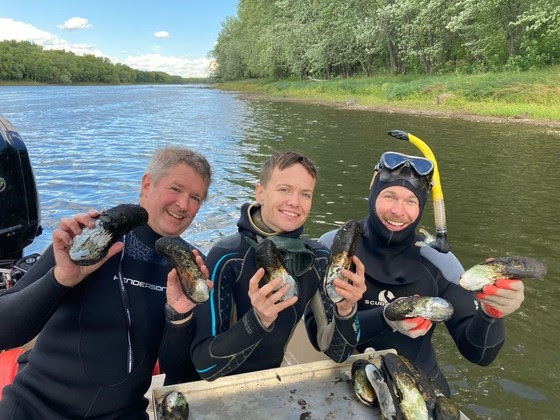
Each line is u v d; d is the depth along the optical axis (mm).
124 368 957
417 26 14359
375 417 959
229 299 1026
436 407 936
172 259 879
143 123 10500
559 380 1696
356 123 9406
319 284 1135
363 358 1120
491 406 1575
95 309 943
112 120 11258
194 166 1064
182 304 915
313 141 7156
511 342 1915
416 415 909
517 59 12133
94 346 936
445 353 1867
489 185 4367
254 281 869
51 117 11969
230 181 4566
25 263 1597
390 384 969
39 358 947
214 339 944
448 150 6211
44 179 4695
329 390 1026
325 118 10516
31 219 1771
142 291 996
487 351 1213
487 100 10906
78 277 891
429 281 1358
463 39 14648
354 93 15703
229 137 7852
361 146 6617
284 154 1049
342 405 984
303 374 1057
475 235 3059
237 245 1073
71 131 8898
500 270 1007
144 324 985
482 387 1664
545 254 2750
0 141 1659
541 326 2021
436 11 13586
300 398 996
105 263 977
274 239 987
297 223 1017
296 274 1006
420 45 15609
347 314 1002
